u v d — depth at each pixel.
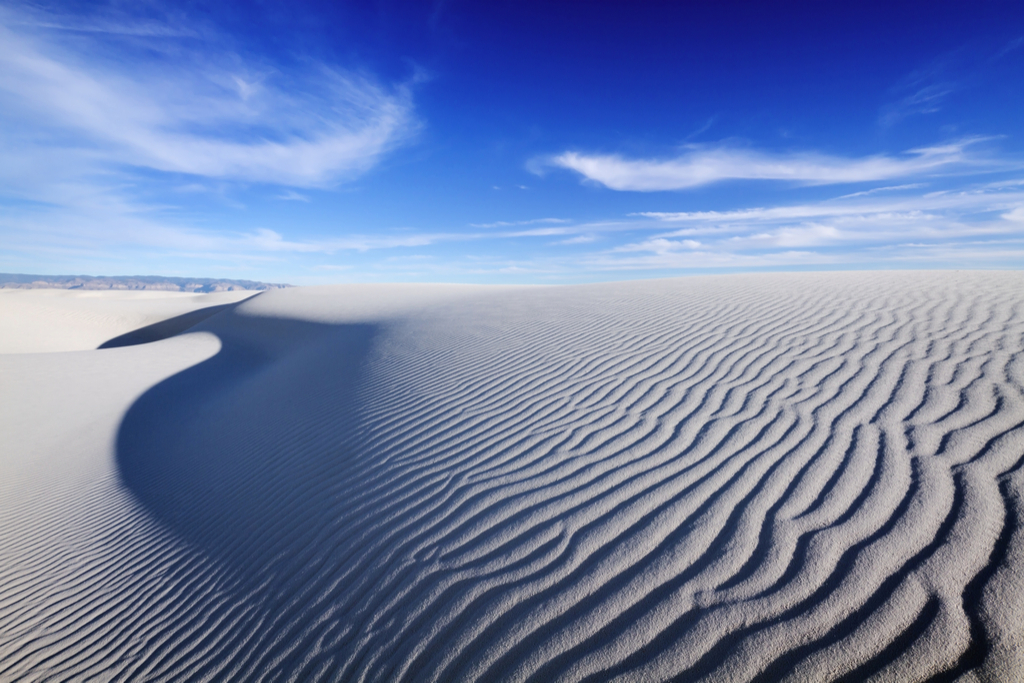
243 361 14.23
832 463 2.89
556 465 3.47
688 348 5.53
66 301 32.88
